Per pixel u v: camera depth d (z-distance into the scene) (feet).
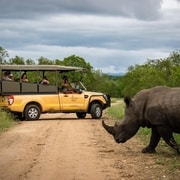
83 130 69.72
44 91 92.38
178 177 35.96
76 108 94.43
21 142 55.77
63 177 36.11
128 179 35.32
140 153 47.34
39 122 85.56
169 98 45.06
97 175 36.73
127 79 169.48
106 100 96.94
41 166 40.45
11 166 40.57
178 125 44.83
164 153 47.21
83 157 44.91
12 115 88.69
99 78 274.57
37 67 91.66
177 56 156.15
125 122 47.19
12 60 195.62
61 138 59.57
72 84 95.66
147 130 62.18
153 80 133.80
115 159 43.80
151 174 37.04
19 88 91.09
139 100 46.93
